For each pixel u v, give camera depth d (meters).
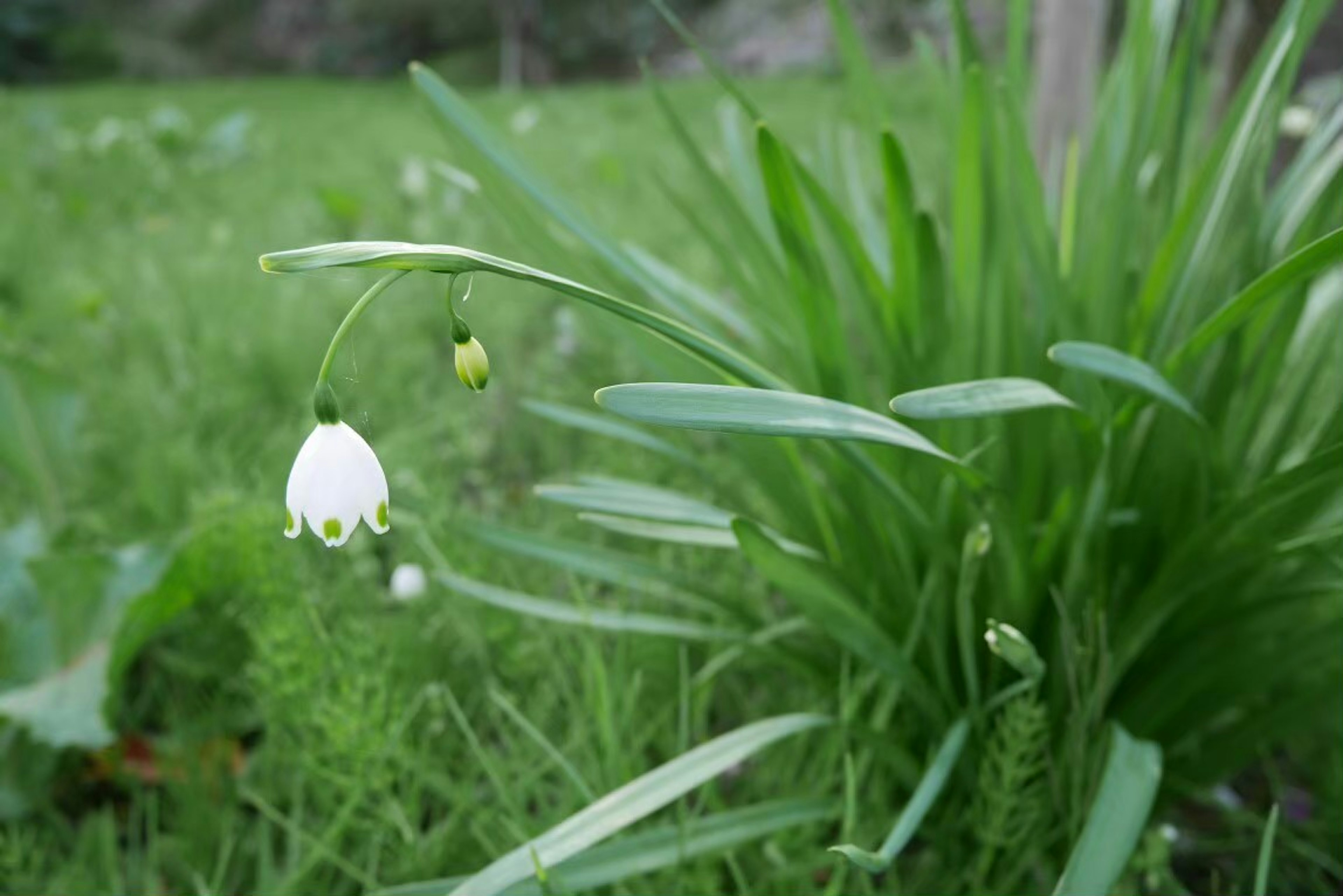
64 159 1.78
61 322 0.90
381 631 0.45
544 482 0.63
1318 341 0.41
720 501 0.51
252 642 0.46
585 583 0.50
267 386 0.75
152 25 6.93
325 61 7.02
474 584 0.40
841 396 0.37
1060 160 0.51
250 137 2.21
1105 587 0.38
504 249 0.99
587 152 1.58
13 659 0.45
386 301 0.87
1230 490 0.37
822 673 0.41
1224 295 0.39
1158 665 0.40
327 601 0.46
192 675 0.47
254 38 7.19
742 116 1.85
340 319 0.83
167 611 0.44
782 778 0.41
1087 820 0.32
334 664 0.40
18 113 2.63
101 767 0.44
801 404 0.27
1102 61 0.90
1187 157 0.50
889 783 0.39
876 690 0.40
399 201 1.23
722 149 1.59
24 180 1.57
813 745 0.41
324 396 0.27
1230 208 0.37
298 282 0.90
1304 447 0.42
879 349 0.38
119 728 0.47
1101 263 0.38
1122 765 0.32
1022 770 0.35
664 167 1.45
